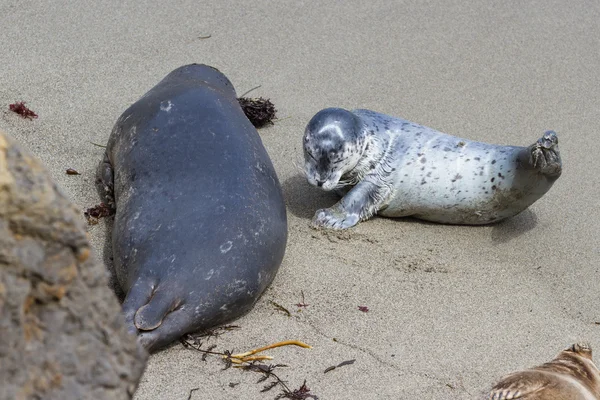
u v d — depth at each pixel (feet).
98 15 64.64
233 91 48.57
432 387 34.91
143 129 42.34
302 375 34.65
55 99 53.93
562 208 49.34
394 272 42.57
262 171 40.98
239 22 66.13
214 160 39.78
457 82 61.31
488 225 47.88
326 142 44.16
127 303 34.58
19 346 17.39
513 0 72.23
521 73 63.00
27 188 17.67
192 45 62.39
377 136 46.80
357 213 46.06
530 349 37.96
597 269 44.37
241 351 35.73
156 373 33.91
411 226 47.32
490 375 36.01
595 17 70.85
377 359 36.24
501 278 43.11
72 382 18.12
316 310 38.99
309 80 59.98
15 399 17.22
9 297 17.25
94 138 50.55
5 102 52.60
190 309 35.37
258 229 38.06
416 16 69.31
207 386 33.45
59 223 18.01
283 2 69.56
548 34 68.13
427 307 40.14
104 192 45.11
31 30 61.57
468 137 54.95
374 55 63.72
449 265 43.70
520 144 54.65
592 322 40.50
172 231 37.01
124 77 57.41
